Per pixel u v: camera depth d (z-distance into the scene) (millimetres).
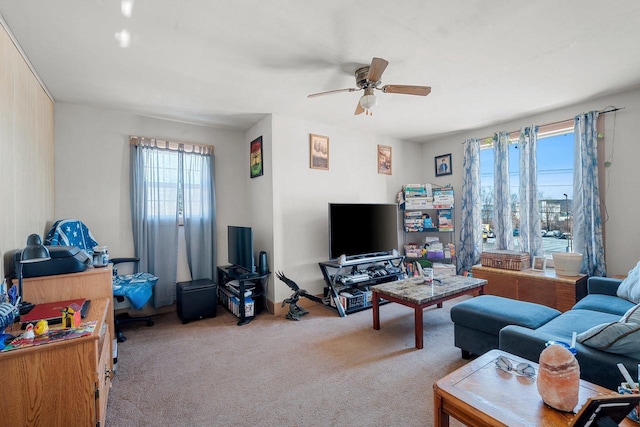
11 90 1905
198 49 2117
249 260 3416
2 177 1757
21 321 1635
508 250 3889
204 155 3928
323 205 4008
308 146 3875
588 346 1581
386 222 4223
